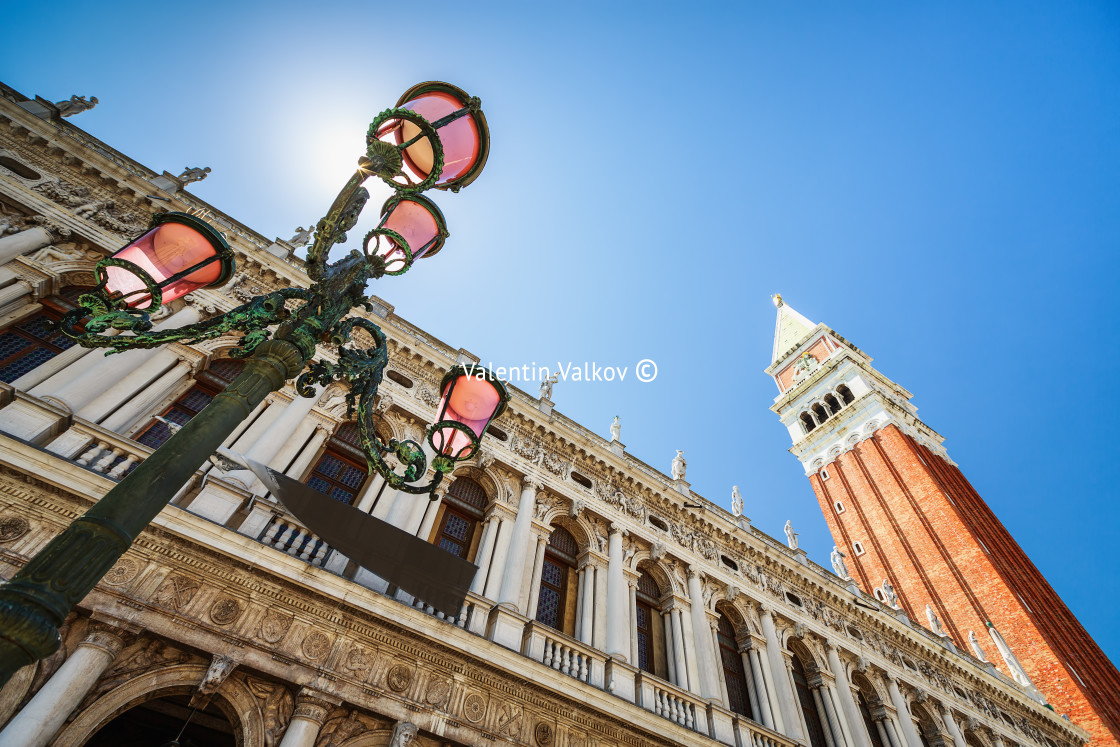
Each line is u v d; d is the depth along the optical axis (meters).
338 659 12.53
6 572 10.47
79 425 12.88
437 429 8.75
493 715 13.79
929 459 59.41
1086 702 39.59
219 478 13.47
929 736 26.12
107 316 6.43
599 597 19.30
